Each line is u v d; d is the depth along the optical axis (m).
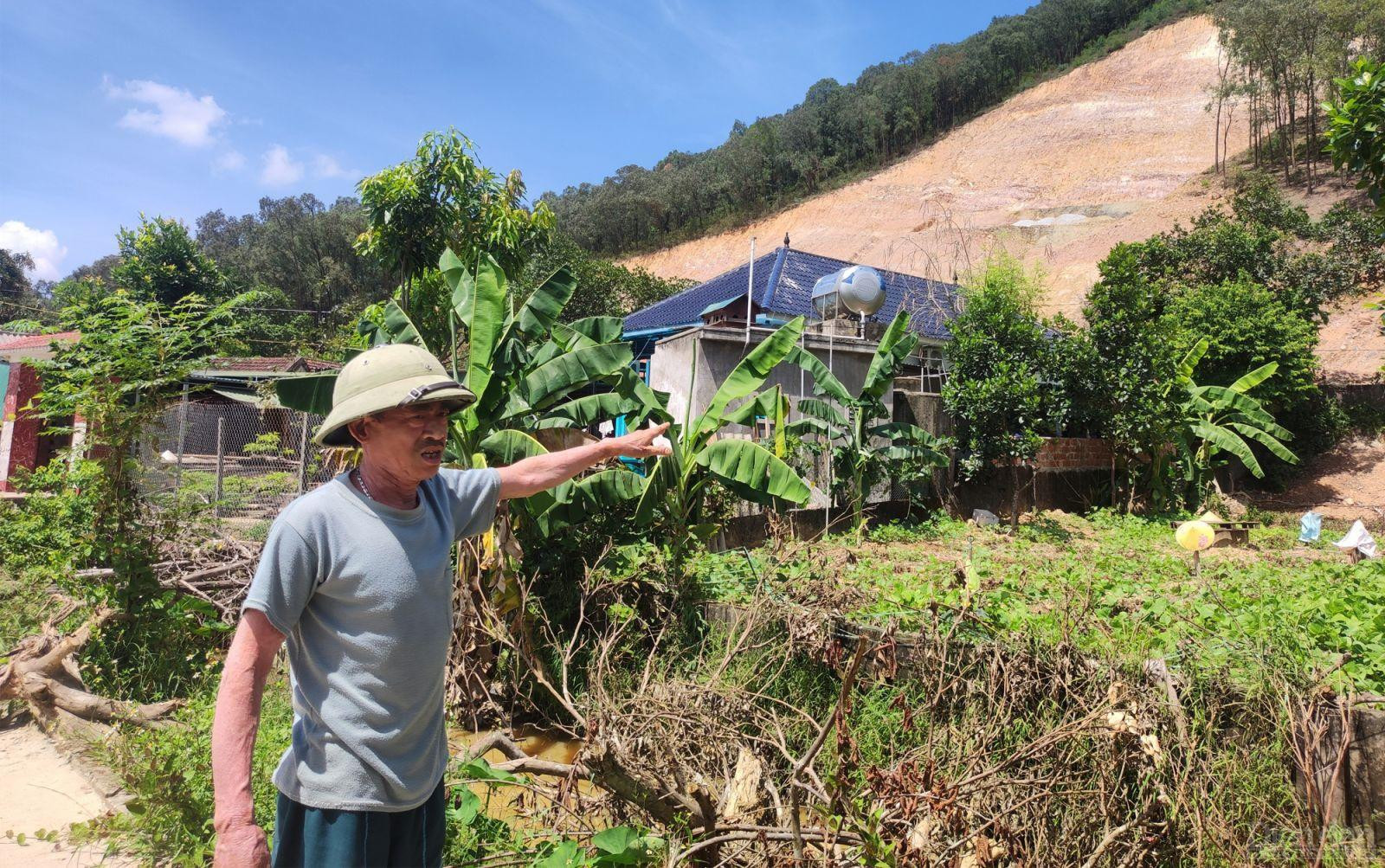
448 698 5.74
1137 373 13.98
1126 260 14.12
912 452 11.16
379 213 13.46
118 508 5.91
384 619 1.95
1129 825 2.96
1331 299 25.94
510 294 7.32
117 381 6.10
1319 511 17.97
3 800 3.96
